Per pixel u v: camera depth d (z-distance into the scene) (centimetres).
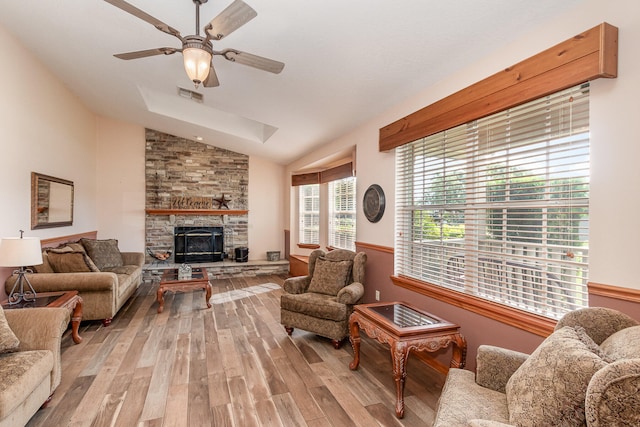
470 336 245
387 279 348
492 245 233
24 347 214
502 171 224
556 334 138
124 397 234
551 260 191
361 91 314
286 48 268
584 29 166
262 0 212
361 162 397
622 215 154
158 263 646
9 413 168
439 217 284
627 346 117
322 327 327
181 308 448
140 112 539
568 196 186
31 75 376
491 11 186
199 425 204
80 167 533
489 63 221
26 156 366
